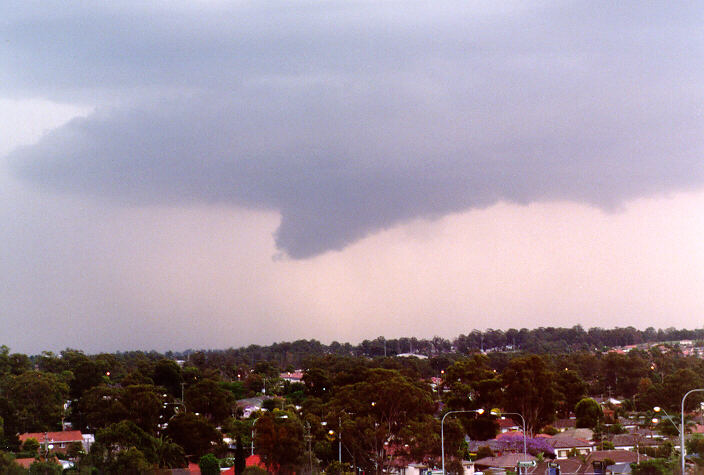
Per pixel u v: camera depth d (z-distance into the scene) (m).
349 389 137.75
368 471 119.31
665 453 124.44
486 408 170.00
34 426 163.12
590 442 153.38
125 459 104.94
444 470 107.50
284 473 108.00
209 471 111.62
